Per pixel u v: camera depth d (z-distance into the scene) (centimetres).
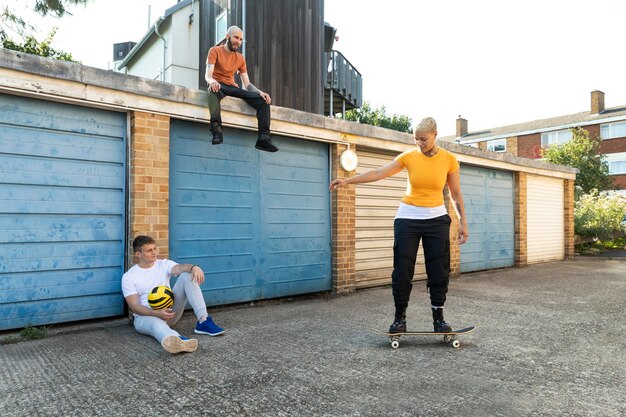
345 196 715
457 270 922
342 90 1431
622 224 1719
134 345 390
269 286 627
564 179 1330
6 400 266
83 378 303
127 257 493
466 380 295
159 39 1478
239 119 576
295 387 284
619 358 347
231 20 1187
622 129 2947
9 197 426
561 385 287
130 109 484
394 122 3344
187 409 251
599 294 677
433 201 379
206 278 564
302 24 1276
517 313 530
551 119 3638
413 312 539
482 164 998
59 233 454
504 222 1095
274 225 637
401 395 270
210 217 569
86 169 472
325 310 564
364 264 771
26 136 436
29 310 437
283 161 651
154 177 501
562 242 1316
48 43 1567
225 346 384
